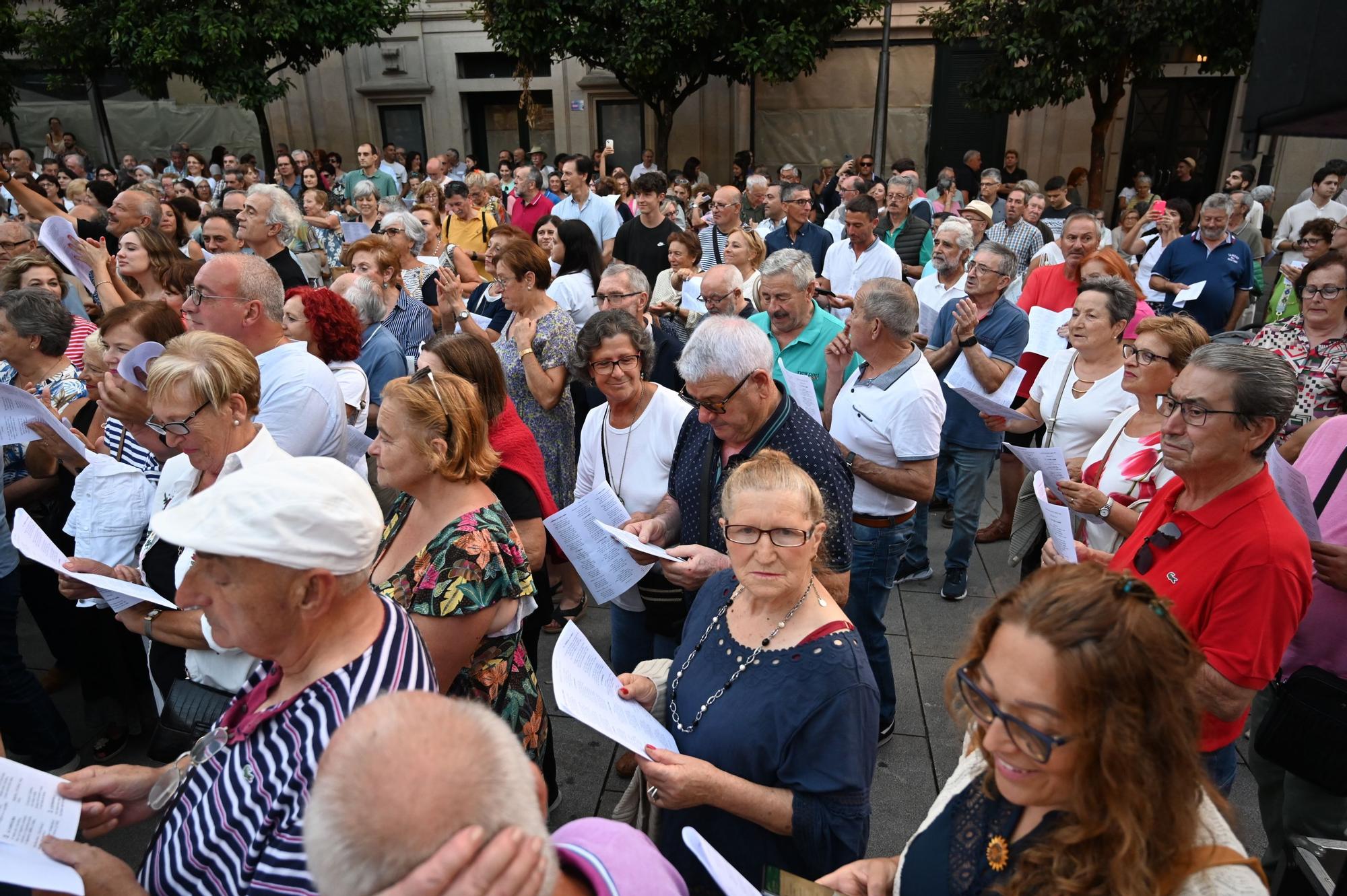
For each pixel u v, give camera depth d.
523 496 2.89
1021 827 1.26
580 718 1.68
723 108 16.45
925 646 4.10
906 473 3.10
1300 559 1.89
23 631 4.36
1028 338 4.68
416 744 0.96
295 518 1.37
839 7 11.96
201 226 7.28
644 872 1.19
